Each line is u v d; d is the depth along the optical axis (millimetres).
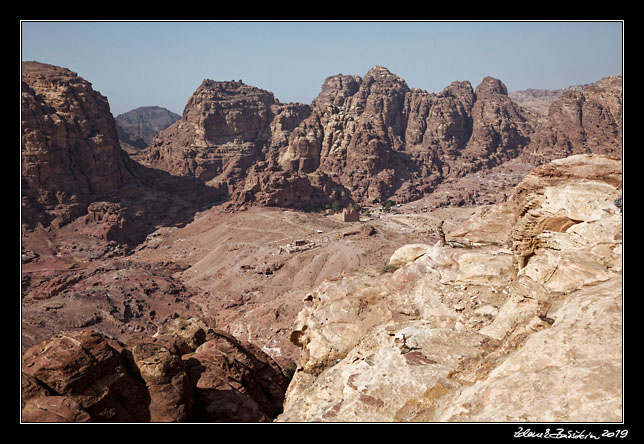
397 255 31406
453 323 21391
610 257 16344
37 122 171375
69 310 99250
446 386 14367
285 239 153625
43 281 122938
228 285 126000
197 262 148625
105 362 19531
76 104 187625
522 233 21062
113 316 101688
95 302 104625
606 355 11531
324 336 25828
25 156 164000
